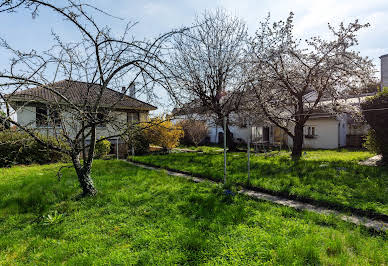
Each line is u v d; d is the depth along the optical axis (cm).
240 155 1195
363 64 877
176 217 389
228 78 1320
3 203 489
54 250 298
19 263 275
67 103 479
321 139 1694
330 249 284
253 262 252
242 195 513
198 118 1417
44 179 707
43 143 491
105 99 580
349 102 1067
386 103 812
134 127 565
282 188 526
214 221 367
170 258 267
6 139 824
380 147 870
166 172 828
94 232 349
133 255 277
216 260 262
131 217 400
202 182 629
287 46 977
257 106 1073
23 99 466
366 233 329
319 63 932
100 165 1003
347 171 688
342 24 886
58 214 432
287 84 1014
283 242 290
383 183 543
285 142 1817
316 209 427
